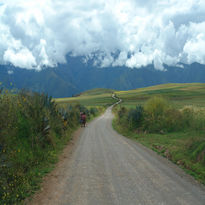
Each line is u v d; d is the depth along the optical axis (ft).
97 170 21.16
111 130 66.39
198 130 43.45
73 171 20.88
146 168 21.94
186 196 14.61
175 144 34.30
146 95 416.05
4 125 22.08
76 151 31.76
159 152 30.83
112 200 13.88
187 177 19.01
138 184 16.98
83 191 15.51
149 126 53.78
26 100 31.55
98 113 177.27
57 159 26.27
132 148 34.30
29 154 23.68
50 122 37.86
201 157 23.17
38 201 13.98
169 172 20.56
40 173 20.01
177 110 55.36
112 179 18.28
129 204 13.26
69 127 58.95
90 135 51.98
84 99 473.67
